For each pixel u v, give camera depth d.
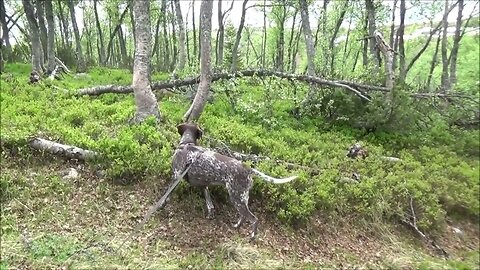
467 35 30.80
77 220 6.26
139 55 9.62
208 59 9.85
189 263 5.78
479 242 8.41
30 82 13.37
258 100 12.53
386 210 8.14
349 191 8.15
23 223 6.01
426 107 13.12
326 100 12.46
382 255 7.20
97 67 23.00
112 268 5.43
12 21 25.69
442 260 7.43
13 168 7.08
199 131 7.05
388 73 12.49
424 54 34.06
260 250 6.39
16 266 5.21
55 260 5.41
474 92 14.15
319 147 10.12
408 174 9.36
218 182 6.36
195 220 6.72
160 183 7.19
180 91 12.53
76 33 23.67
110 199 6.79
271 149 9.22
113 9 27.19
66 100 10.92
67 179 7.02
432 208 8.38
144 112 9.50
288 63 28.80
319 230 7.29
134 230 6.07
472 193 9.26
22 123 8.37
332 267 6.55
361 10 18.41
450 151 11.61
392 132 12.14
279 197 7.33
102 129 8.74
